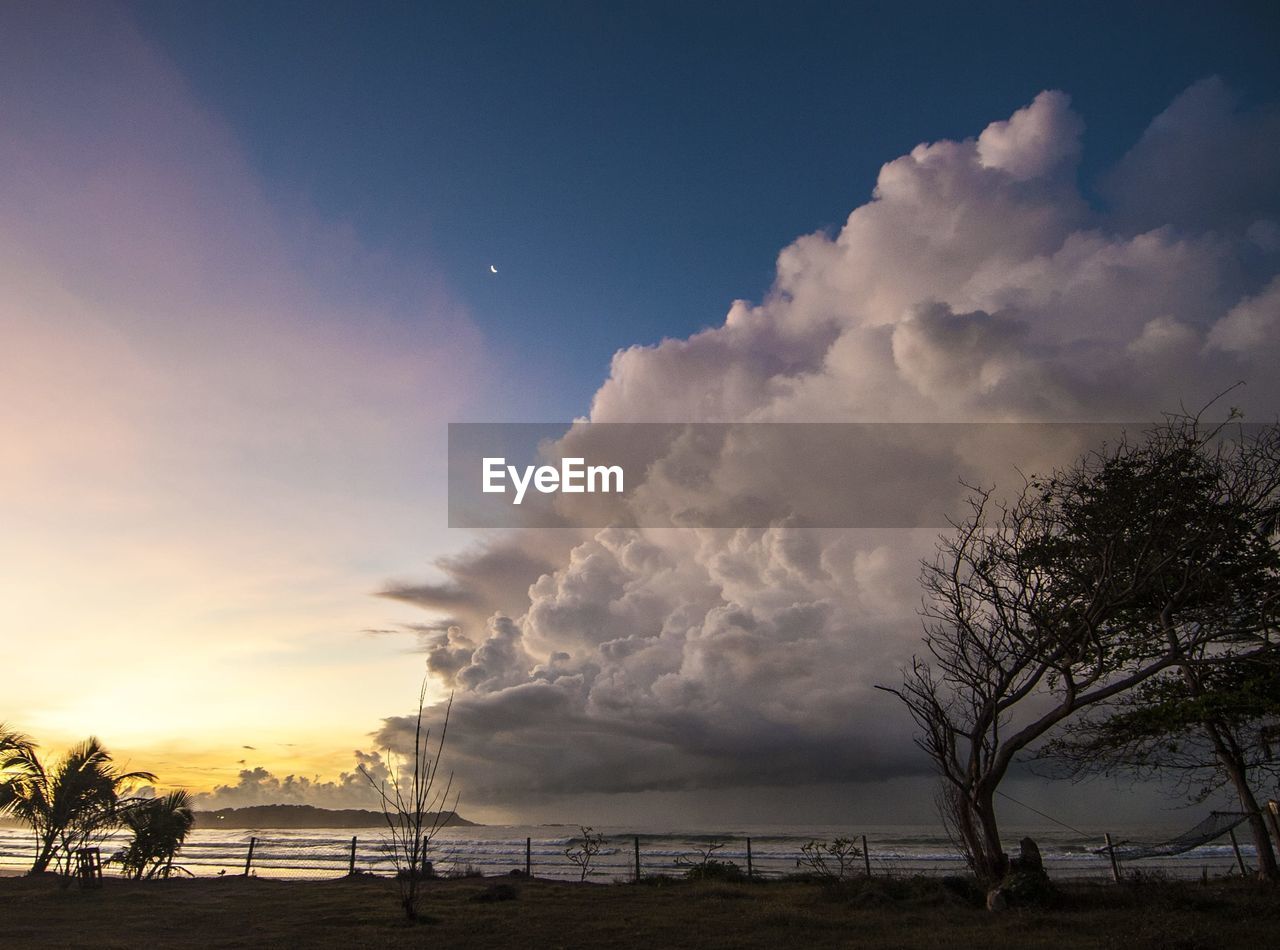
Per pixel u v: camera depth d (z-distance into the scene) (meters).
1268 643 15.12
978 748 15.28
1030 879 13.58
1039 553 15.84
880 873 20.69
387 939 11.49
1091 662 15.43
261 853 54.34
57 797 22.27
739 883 20.58
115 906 15.88
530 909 14.96
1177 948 9.49
